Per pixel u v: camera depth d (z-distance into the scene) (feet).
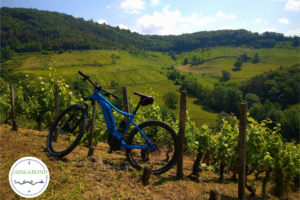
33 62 595.06
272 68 579.89
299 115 206.18
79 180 10.31
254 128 14.79
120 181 10.89
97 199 9.00
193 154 26.73
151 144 12.61
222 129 17.43
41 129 22.20
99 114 20.53
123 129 12.82
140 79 508.12
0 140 13.87
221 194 12.75
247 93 360.69
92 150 13.89
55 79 22.17
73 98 21.79
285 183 16.94
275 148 16.43
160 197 10.27
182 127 13.14
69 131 13.52
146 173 11.12
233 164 14.82
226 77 543.80
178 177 13.67
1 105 23.50
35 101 23.35
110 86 444.14
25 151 12.73
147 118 22.86
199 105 351.87
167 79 527.40
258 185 18.06
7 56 626.23
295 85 304.09
